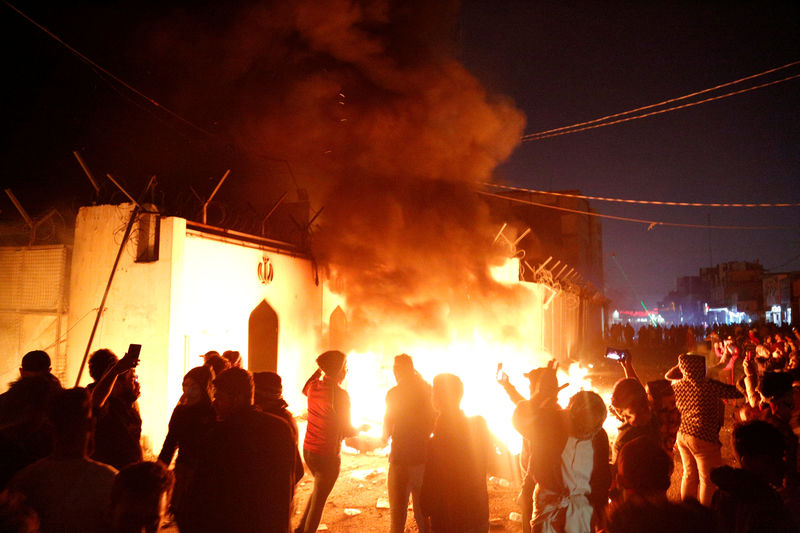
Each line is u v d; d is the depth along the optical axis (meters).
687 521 2.06
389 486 4.64
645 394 4.18
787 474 3.86
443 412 4.02
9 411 3.35
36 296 9.79
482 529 3.90
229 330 10.29
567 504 3.64
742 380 8.12
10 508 2.26
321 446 4.85
